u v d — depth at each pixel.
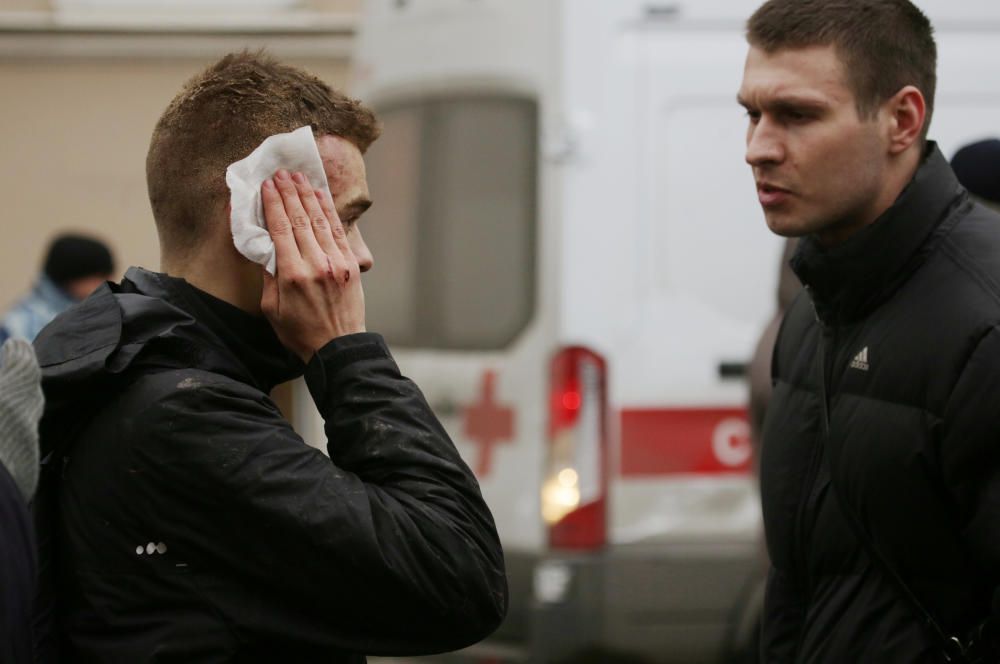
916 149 7.93
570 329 17.14
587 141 17.25
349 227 7.41
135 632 6.54
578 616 17.09
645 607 17.11
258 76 7.18
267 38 36.00
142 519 6.57
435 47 19.17
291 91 7.20
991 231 7.74
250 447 6.60
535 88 17.62
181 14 36.12
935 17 17.97
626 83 17.33
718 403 17.39
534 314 17.62
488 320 18.27
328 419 7.01
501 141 18.17
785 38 7.79
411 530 6.66
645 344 17.27
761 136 7.87
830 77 7.71
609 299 17.22
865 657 7.75
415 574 6.63
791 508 8.36
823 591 8.11
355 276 7.16
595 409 17.12
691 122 17.45
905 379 7.55
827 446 8.00
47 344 6.82
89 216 36.78
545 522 17.30
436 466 6.88
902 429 7.53
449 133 18.95
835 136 7.73
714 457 17.38
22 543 5.96
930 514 7.50
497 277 18.14
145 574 6.56
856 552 7.86
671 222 17.38
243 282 7.15
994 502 7.22
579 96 17.27
